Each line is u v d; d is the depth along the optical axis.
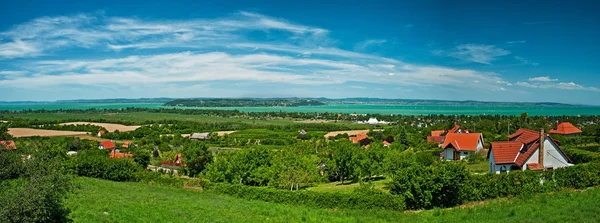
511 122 137.12
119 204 38.41
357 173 63.06
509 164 57.91
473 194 41.28
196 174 90.12
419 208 41.56
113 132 189.25
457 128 118.38
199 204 42.53
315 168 66.25
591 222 28.17
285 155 68.25
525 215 32.69
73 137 159.12
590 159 58.22
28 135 165.62
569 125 114.38
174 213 36.22
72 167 67.62
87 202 37.94
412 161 61.78
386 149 70.56
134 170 73.69
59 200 27.94
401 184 42.16
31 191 25.20
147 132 193.12
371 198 42.38
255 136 176.50
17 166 32.00
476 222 32.28
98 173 68.75
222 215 37.12
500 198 41.59
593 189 40.81
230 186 56.03
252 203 45.97
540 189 42.31
